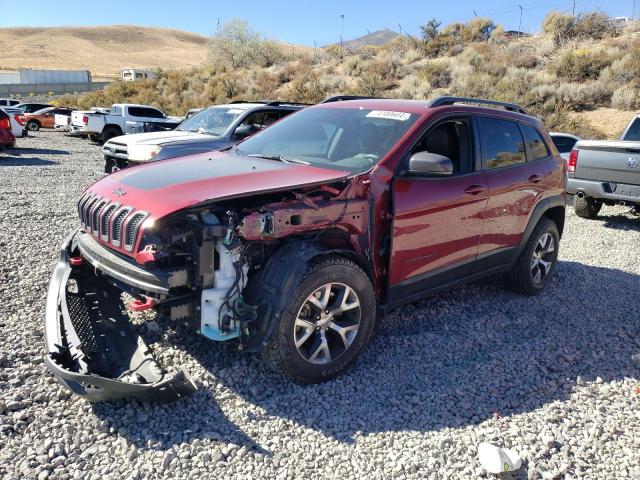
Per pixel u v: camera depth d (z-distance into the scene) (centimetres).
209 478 280
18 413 319
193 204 324
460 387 381
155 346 405
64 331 356
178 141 977
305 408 345
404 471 295
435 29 3916
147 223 328
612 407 371
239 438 312
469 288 582
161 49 14800
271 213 340
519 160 527
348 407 350
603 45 3055
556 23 3506
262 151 474
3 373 359
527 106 2367
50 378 358
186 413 331
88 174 1338
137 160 984
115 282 372
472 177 462
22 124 2238
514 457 299
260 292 347
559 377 407
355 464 298
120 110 2325
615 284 629
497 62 3014
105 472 279
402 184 405
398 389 376
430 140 441
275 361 351
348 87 3106
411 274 423
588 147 926
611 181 902
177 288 343
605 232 901
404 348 433
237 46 4741
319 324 362
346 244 388
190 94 3638
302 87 3095
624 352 455
